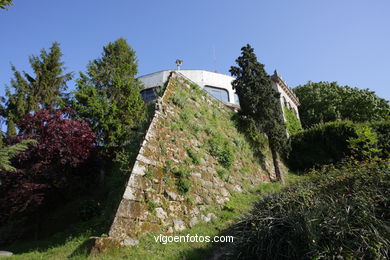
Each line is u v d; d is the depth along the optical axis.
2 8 4.65
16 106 11.78
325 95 30.52
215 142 9.90
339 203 3.84
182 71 22.03
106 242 4.81
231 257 4.18
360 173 4.64
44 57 13.77
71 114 9.83
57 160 7.99
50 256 5.04
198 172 8.09
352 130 14.09
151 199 6.16
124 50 14.27
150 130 7.67
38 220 7.94
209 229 6.21
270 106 13.80
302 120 30.72
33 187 6.92
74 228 6.91
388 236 3.07
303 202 4.26
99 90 11.66
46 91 13.06
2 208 7.24
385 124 13.01
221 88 22.27
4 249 6.95
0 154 5.95
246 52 15.30
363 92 29.69
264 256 3.67
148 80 21.67
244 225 4.68
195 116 10.41
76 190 9.45
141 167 6.49
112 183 7.19
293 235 3.52
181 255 4.74
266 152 13.33
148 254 4.74
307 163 14.96
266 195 5.78
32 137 7.91
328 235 3.24
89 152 8.89
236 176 9.77
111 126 10.44
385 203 3.58
